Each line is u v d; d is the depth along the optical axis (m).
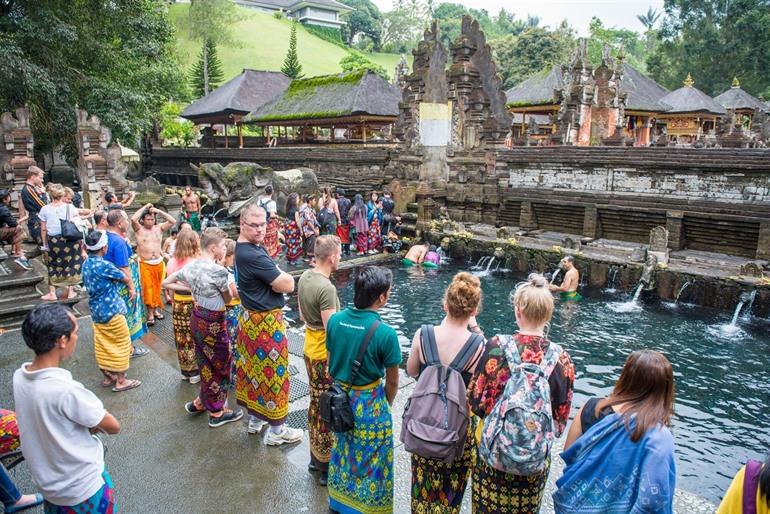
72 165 21.12
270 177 17.53
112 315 5.43
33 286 8.72
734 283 10.84
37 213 10.81
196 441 4.66
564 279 12.45
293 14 103.81
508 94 32.00
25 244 11.76
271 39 83.69
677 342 9.66
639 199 14.20
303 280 3.88
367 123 24.75
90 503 2.78
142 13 21.95
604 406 2.49
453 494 3.19
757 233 12.33
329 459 3.90
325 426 3.94
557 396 2.70
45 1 17.95
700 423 7.05
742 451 6.42
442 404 2.90
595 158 15.12
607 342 9.72
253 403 4.56
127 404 5.34
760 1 52.16
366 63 76.69
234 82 32.16
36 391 2.62
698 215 13.09
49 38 17.44
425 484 3.20
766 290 10.43
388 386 3.39
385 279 3.26
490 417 2.68
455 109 19.14
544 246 14.40
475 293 2.98
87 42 19.17
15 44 16.48
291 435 4.64
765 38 51.47
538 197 16.48
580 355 9.17
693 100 35.31
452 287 3.02
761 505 2.09
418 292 12.95
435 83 18.61
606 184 15.09
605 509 2.35
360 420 3.31
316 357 3.87
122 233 6.11
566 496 2.48
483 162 18.17
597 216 15.20
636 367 2.38
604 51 24.11
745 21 51.62
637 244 14.46
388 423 3.39
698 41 54.31
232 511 3.76
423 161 18.67
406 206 18.62
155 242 7.61
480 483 2.88
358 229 16.14
